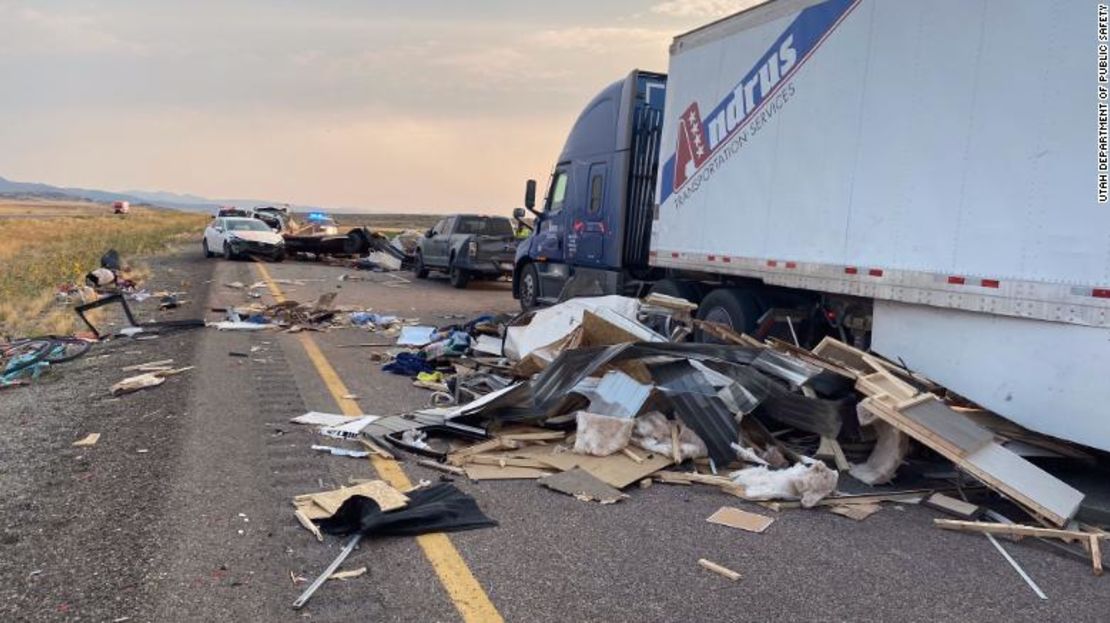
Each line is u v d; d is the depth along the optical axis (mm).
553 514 4742
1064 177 5137
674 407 5953
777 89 7766
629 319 7766
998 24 5547
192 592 3574
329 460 5586
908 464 5980
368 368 9227
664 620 3471
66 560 3877
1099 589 3965
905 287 6270
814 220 7266
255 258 27312
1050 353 5270
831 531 4664
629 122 11320
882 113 6512
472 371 8516
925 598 3789
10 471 5199
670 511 4895
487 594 3648
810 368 6324
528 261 14883
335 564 3896
